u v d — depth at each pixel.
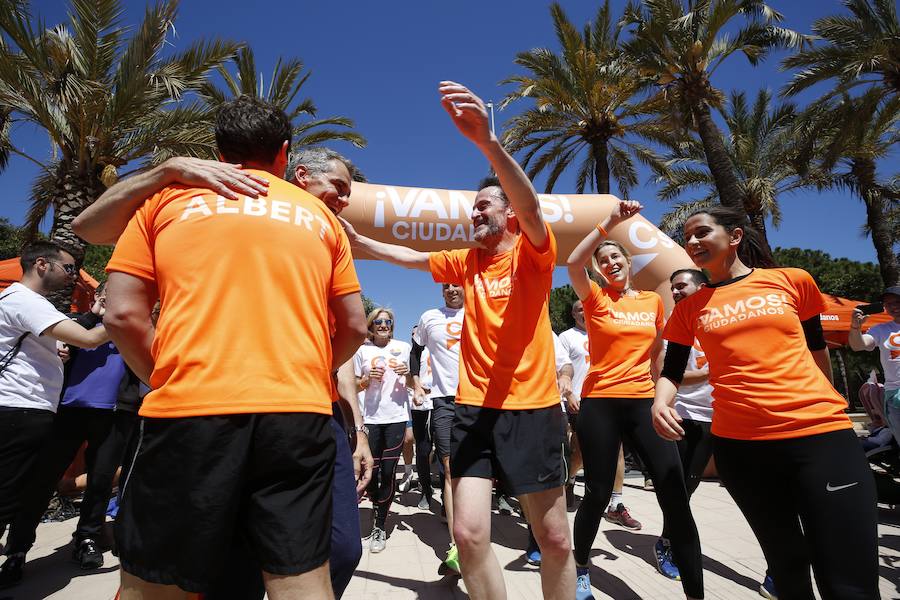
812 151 12.79
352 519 1.74
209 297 1.16
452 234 4.93
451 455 2.05
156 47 7.43
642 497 5.48
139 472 1.12
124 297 1.24
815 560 1.75
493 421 2.00
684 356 2.35
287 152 1.58
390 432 4.17
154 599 1.09
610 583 3.02
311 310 1.25
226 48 8.45
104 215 1.36
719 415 2.10
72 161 7.67
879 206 16.16
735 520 4.36
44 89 7.32
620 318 2.95
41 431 2.86
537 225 1.92
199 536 1.06
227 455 1.09
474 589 1.88
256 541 1.14
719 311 2.13
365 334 1.51
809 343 2.12
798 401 1.88
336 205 2.10
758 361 1.99
